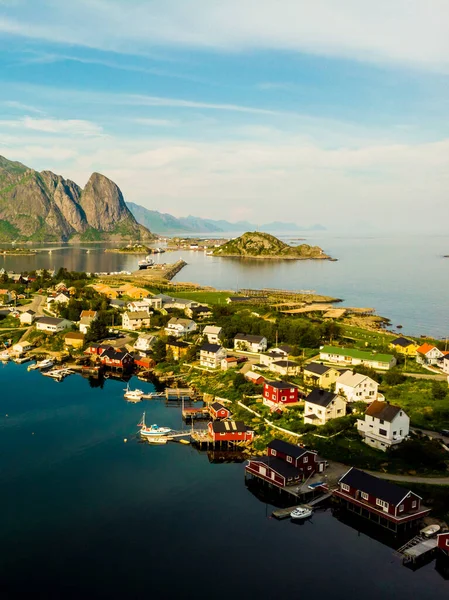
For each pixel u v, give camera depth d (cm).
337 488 7794
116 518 7225
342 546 6644
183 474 8544
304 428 9712
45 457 9050
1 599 5666
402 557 6419
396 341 16212
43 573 6106
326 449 8975
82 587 5884
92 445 9581
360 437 9344
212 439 9694
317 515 7338
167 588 5872
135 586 5897
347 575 6116
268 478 8131
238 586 5909
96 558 6378
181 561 6334
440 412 10069
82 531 6925
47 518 7206
